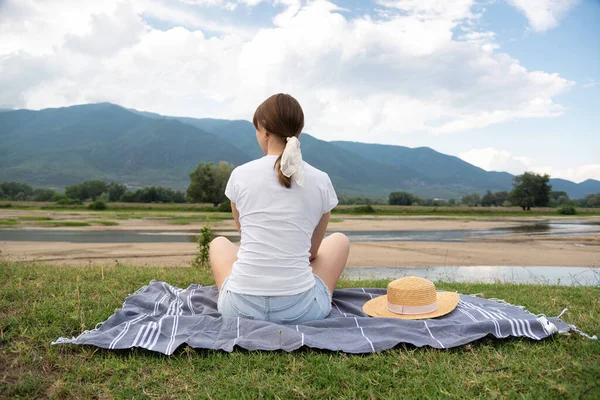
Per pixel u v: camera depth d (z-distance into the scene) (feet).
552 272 39.78
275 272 9.72
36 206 234.38
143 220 126.72
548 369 8.48
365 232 96.73
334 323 10.34
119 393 7.98
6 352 9.64
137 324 10.59
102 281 17.54
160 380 8.49
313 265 11.38
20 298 13.88
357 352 9.36
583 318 12.23
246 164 10.18
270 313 9.86
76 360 9.25
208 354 9.43
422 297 11.11
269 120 9.91
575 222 151.84
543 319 10.41
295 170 9.36
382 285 21.12
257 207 9.72
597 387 7.52
